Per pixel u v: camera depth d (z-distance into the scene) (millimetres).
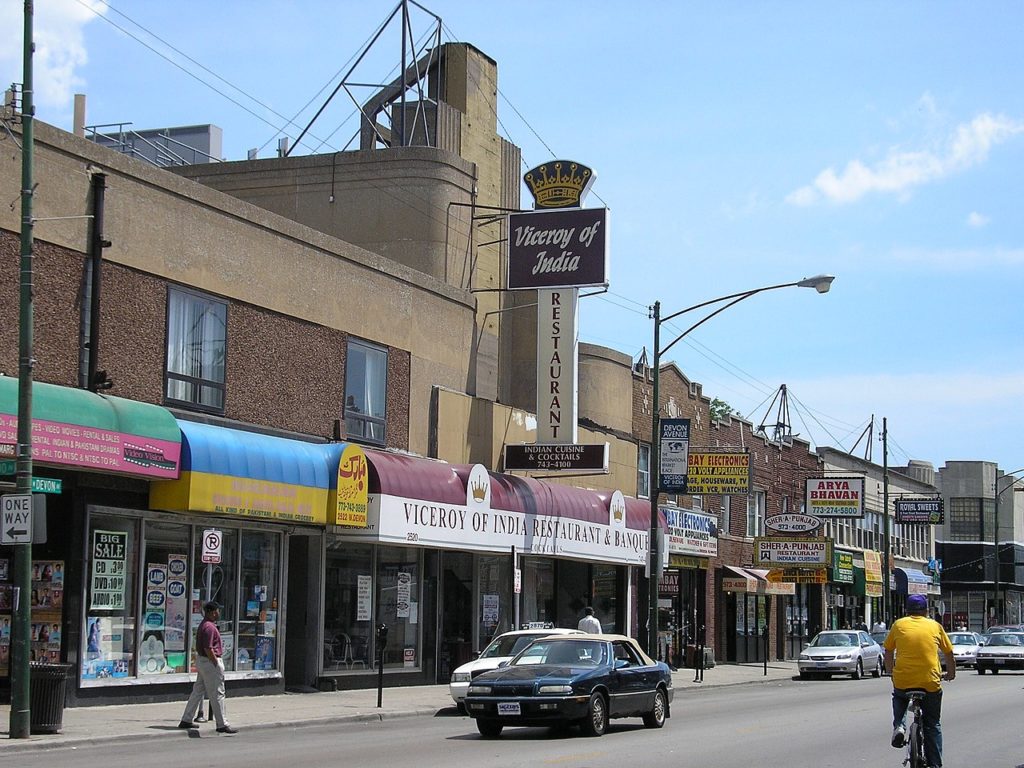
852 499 55031
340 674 27203
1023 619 98750
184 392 23438
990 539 93875
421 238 35250
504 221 41062
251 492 22891
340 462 25125
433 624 30781
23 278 17172
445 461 31531
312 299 27219
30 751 16016
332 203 36094
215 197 24422
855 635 43156
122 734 17531
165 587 22766
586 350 40844
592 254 32844
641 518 39781
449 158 35812
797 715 24078
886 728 20969
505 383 40031
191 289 23719
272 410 25766
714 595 48938
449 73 40656
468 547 29453
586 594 39094
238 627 24609
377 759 15266
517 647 23766
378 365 29562
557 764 14820
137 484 21844
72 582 20609
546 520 33219
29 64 17375
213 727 19125
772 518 49812
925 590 75562
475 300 34125
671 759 15695
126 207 22250
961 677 42844
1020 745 18344
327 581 27203
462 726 21078
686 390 47531
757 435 54250
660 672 21000
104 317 21625
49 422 18953
